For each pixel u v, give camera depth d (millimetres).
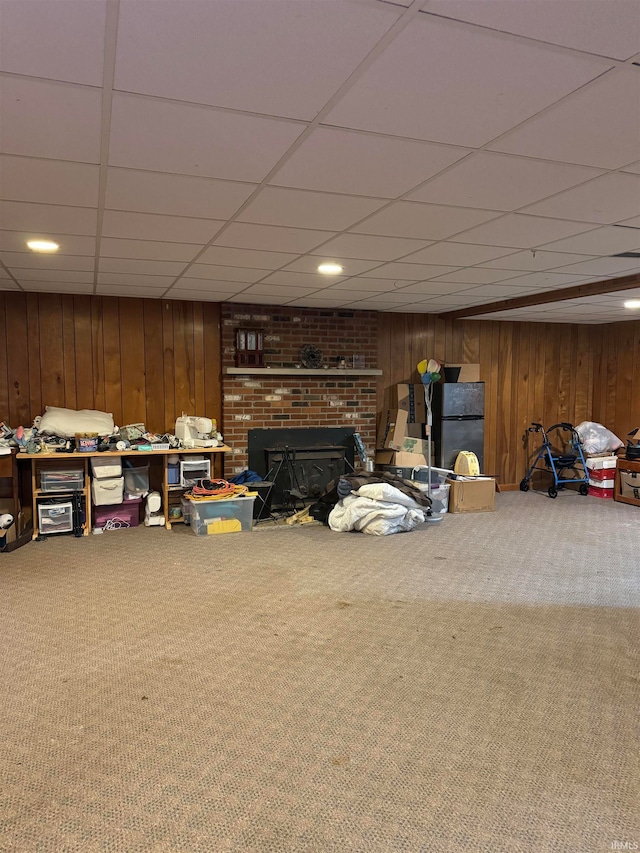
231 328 5605
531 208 2678
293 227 2971
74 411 5074
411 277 4340
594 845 1667
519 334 7043
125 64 1451
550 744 2131
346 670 2650
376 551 4465
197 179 2277
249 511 5031
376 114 1738
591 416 7445
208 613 3264
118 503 4992
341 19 1269
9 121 1767
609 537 4945
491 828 1729
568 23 1289
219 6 1217
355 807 1810
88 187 2359
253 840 1677
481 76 1527
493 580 3842
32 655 2764
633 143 1961
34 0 1190
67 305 5184
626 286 4355
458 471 6086
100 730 2188
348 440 6113
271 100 1649
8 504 4500
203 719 2262
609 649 2873
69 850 1636
